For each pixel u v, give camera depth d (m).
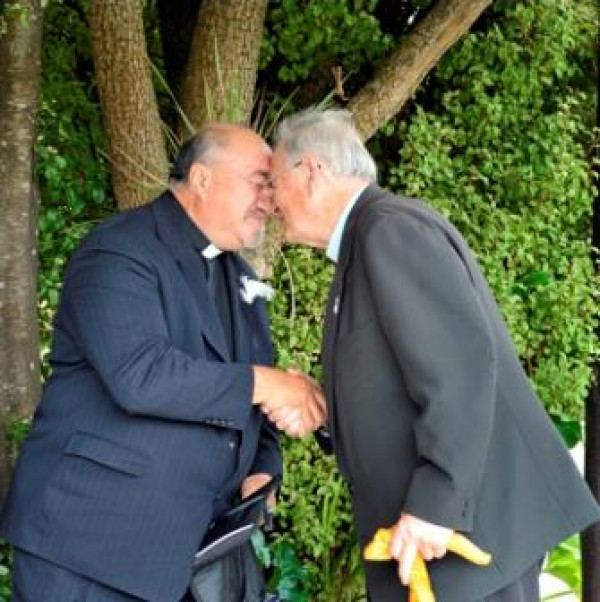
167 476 2.33
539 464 2.22
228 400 2.32
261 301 2.72
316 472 3.92
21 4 2.93
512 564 2.15
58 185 3.60
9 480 3.04
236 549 2.52
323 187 2.24
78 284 2.33
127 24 3.21
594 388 4.23
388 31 4.23
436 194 4.16
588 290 4.41
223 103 3.38
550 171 4.34
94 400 2.34
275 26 3.99
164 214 2.45
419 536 2.02
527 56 4.29
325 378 2.25
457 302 2.03
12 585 2.41
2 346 3.05
